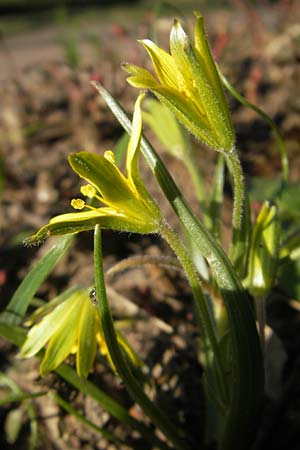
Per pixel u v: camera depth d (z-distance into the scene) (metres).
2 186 0.15
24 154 0.16
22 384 0.10
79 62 0.21
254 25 0.22
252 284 0.07
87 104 0.17
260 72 0.17
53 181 0.15
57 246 0.07
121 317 0.11
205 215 0.09
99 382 0.10
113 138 0.16
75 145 0.16
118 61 0.19
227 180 0.14
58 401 0.08
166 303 0.11
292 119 0.16
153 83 0.06
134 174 0.06
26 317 0.11
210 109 0.06
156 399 0.10
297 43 0.18
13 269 0.12
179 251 0.07
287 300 0.11
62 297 0.08
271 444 0.09
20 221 0.14
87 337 0.07
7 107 0.18
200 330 0.09
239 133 0.16
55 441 0.09
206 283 0.08
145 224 0.06
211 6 0.34
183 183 0.14
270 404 0.09
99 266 0.06
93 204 0.08
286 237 0.09
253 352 0.07
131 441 0.09
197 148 0.15
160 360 0.10
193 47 0.06
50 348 0.07
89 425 0.08
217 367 0.07
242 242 0.07
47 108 0.18
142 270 0.12
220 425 0.08
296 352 0.10
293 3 0.22
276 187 0.12
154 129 0.10
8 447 0.09
